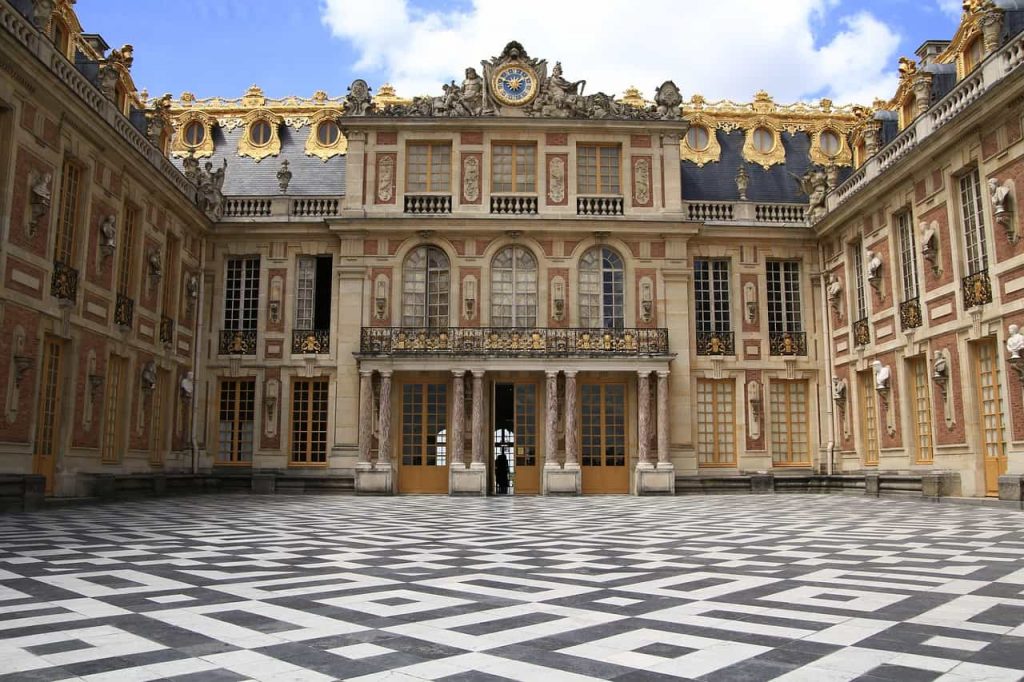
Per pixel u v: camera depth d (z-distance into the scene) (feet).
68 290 66.23
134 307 79.00
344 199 99.14
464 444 93.30
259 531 45.24
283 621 20.97
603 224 97.86
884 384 83.51
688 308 99.09
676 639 18.95
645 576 28.48
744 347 100.07
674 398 96.63
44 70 60.13
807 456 99.86
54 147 63.98
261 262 99.19
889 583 26.71
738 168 109.29
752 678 15.74
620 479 95.40
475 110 100.12
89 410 70.28
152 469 84.53
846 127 113.19
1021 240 62.85
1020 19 73.05
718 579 27.73
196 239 96.53
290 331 98.07
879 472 84.64
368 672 16.19
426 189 100.12
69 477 66.80
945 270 73.15
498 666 16.63
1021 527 45.60
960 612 21.97
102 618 21.29
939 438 73.87
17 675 15.83
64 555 33.78
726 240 101.35
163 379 88.22
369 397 92.68
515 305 97.86
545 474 92.07
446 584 26.76
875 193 83.97
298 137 109.81
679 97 101.50
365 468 91.40
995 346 67.31
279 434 96.37
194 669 16.34
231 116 111.45
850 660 17.02
